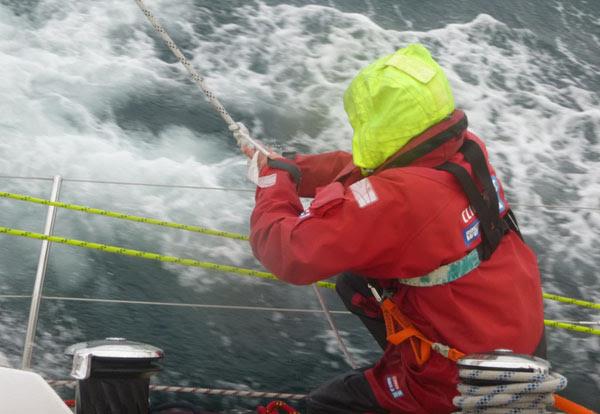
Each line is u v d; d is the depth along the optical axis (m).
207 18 6.37
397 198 2.34
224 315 4.22
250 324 4.19
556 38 6.96
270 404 2.99
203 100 5.68
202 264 3.21
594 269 4.91
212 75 5.91
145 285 4.32
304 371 3.95
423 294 2.48
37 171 4.95
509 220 2.63
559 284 4.78
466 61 6.57
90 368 2.26
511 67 6.59
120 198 4.85
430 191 2.35
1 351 3.84
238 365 3.94
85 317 4.09
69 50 5.87
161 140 5.32
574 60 6.77
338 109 5.83
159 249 4.56
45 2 6.21
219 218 4.82
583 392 4.09
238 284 4.43
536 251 5.01
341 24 6.57
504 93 6.36
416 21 6.82
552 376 2.16
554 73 6.62
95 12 6.22
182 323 4.13
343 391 2.77
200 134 5.41
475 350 2.45
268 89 5.89
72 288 4.24
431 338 2.54
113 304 4.18
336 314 4.34
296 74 6.07
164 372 3.83
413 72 2.40
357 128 2.48
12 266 4.31
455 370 2.51
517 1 7.28
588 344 4.41
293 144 5.50
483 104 6.25
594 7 7.38
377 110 2.42
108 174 5.01
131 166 5.09
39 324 4.01
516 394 2.12
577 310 4.61
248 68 6.03
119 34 6.09
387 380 2.68
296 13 6.58
